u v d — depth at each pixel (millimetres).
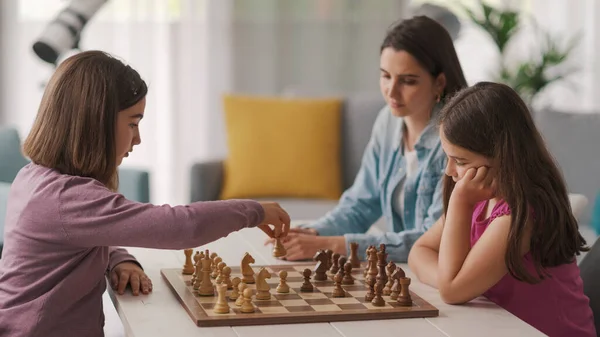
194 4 4625
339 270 1629
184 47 4637
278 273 1672
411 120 2143
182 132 4680
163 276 1674
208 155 4715
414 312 1423
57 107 1546
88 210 1474
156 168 4645
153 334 1301
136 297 1526
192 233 1463
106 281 1716
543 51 4344
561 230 1570
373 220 2328
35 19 4406
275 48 4766
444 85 2082
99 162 1542
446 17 4098
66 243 1497
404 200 2174
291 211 3451
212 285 1517
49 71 4434
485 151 1563
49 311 1500
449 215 1583
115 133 1557
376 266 1632
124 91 1562
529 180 1556
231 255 1909
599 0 4918
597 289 1813
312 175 3637
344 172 3752
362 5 4824
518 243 1516
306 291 1549
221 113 4719
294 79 4820
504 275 1592
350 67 4855
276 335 1306
